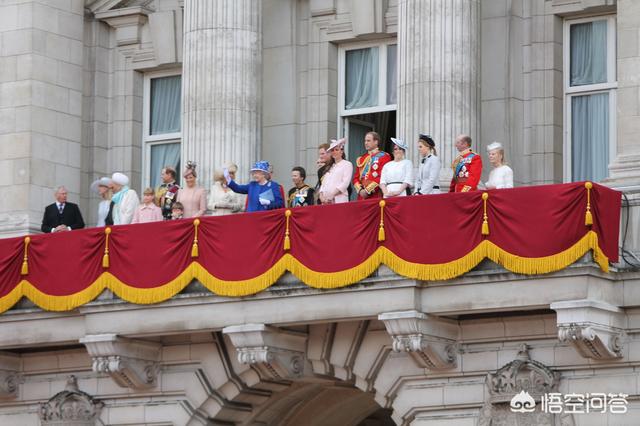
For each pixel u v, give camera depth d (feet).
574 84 510.17
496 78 508.53
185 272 481.05
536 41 509.76
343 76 549.54
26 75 549.95
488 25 511.40
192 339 500.33
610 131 504.43
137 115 579.48
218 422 503.61
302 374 486.79
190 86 522.47
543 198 441.68
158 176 578.25
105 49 581.94
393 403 475.72
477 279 447.83
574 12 507.30
